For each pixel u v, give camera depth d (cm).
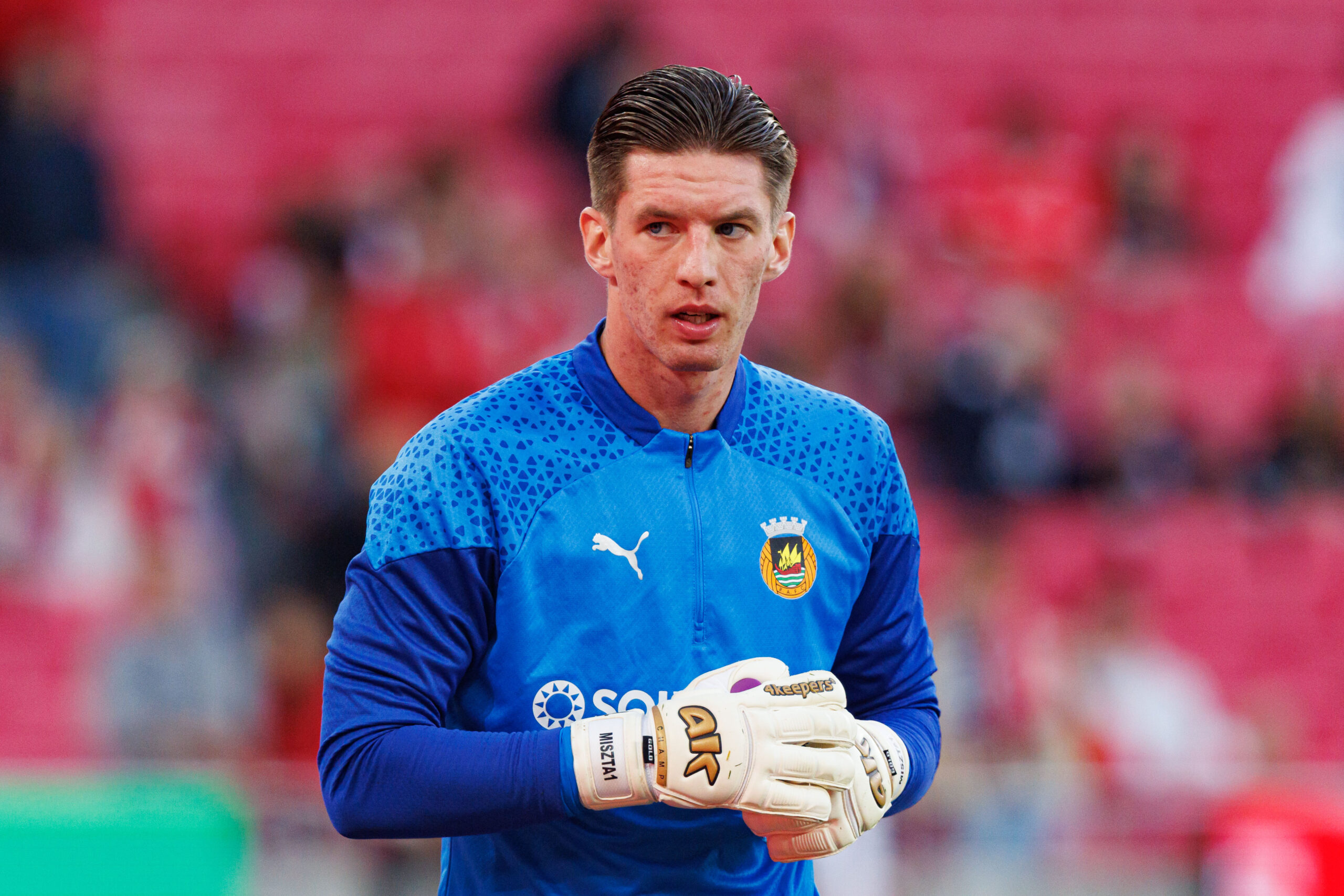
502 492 601
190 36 3434
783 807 561
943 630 2120
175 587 2220
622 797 563
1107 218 3122
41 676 2266
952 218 3050
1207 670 2572
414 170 2853
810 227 2881
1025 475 2620
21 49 2755
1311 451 2719
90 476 2372
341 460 2402
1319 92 3553
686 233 576
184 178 3303
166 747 2089
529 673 595
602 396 621
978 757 2042
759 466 637
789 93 2970
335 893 1345
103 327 2622
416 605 586
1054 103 3522
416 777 562
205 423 2470
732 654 612
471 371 2530
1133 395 2727
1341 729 2545
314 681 2148
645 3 3472
